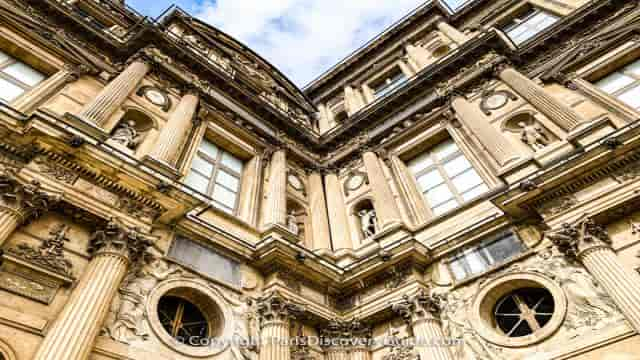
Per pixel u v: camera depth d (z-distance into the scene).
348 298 15.08
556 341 10.55
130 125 15.38
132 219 11.27
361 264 14.84
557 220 11.93
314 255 14.52
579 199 11.92
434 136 19.67
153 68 18.25
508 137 16.70
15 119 10.45
